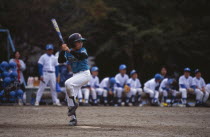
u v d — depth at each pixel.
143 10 86.75
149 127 27.97
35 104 51.53
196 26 86.19
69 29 67.88
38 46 79.31
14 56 53.72
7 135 22.72
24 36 79.00
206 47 85.81
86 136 22.33
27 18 74.56
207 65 87.88
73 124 28.28
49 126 27.81
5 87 50.91
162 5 85.25
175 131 25.77
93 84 57.88
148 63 85.25
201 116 37.97
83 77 28.27
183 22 84.06
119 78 59.34
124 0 85.19
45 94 56.16
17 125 28.45
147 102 60.66
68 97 28.61
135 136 22.78
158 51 83.06
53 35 74.69
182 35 84.44
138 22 84.31
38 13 74.38
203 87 58.75
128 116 37.03
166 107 51.75
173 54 85.06
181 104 58.06
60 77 56.44
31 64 83.06
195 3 86.50
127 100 58.78
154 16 84.94
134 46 83.19
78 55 27.83
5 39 77.62
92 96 56.75
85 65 28.50
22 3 74.31
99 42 85.94
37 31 75.56
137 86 60.03
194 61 87.19
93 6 78.88
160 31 79.12
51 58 51.81
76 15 79.62
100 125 28.88
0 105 50.81
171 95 58.94
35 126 27.78
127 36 81.06
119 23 80.94
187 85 58.69
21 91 51.41
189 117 36.81
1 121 31.50
